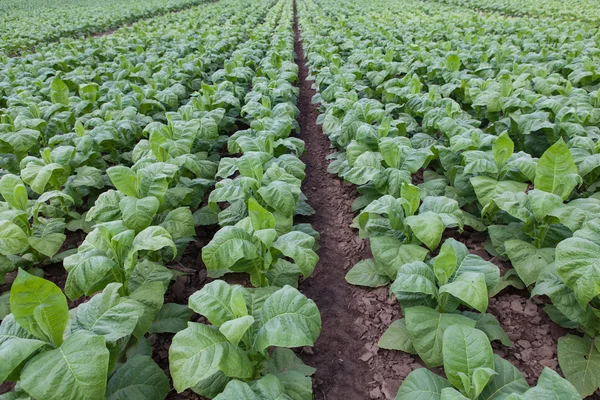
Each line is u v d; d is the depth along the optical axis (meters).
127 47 11.18
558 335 3.13
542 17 15.47
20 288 1.90
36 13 22.89
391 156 4.06
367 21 14.26
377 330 3.38
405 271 2.83
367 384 2.97
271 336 2.31
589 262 2.42
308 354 3.22
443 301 2.88
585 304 2.42
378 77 7.27
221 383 2.52
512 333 3.17
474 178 3.77
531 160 3.69
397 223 3.36
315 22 17.09
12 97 6.52
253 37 12.56
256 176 3.80
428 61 8.15
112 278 2.91
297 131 6.94
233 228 3.01
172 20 18.36
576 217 2.94
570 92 5.91
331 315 3.60
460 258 2.96
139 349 2.93
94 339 2.03
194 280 3.97
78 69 8.41
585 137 4.20
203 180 4.40
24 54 11.73
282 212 3.58
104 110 6.00
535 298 3.43
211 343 2.21
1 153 5.03
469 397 2.09
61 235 3.84
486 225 4.06
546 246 3.32
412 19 14.83
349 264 4.23
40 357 1.94
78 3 31.19
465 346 2.23
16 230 3.32
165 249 3.66
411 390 2.32
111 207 3.39
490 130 5.56
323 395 2.91
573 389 1.84
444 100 5.61
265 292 3.11
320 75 7.63
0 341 2.09
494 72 7.76
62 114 5.68
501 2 19.25
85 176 4.46
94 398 1.90
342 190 5.58
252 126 5.30
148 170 3.59
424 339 2.70
